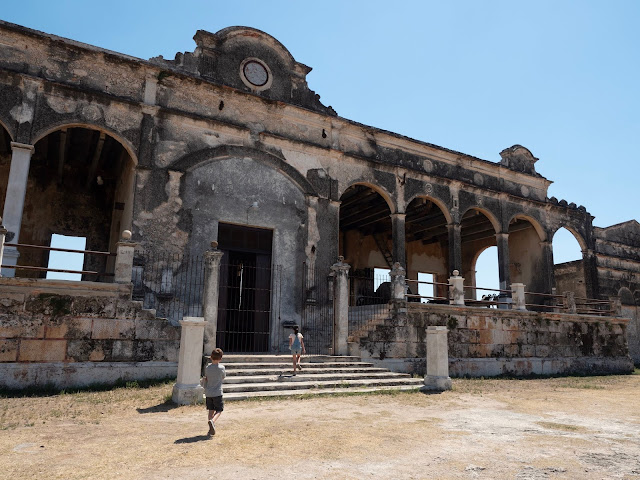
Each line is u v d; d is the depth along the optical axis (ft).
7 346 35.50
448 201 73.51
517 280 87.71
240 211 56.08
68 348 37.29
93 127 49.96
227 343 54.75
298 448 21.94
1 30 47.47
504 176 81.35
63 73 49.55
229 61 58.95
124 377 38.73
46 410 29.19
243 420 27.78
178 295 50.75
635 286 95.66
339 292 50.80
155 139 52.75
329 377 41.88
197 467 18.79
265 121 59.93
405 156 70.74
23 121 46.88
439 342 44.21
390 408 33.22
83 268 66.90
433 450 22.26
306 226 59.98
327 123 64.28
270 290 56.29
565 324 68.33
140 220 50.29
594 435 26.43
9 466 18.58
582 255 89.97
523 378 58.85
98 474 17.76
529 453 22.17
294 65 63.57
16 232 45.09
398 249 66.95
